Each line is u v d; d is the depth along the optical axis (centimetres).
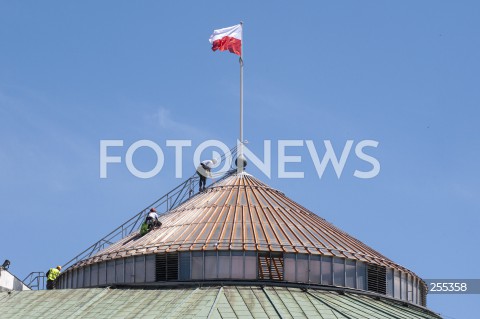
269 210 9244
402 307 9006
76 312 8388
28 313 8506
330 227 9375
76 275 9219
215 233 8869
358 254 8969
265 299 8375
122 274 8850
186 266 8675
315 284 8706
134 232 9544
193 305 8250
